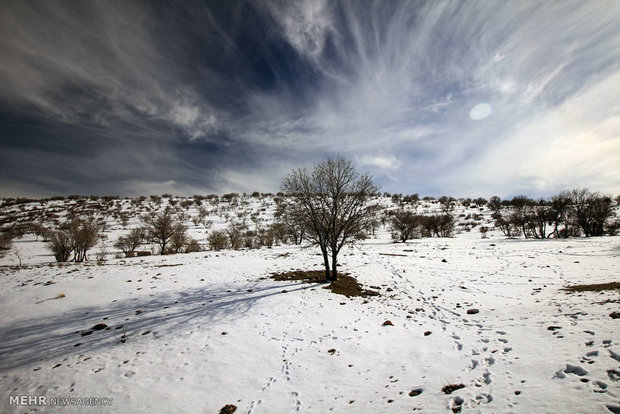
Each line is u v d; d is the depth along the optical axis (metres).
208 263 21.34
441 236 56.56
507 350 6.34
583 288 11.33
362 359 7.27
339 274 16.91
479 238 46.25
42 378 6.71
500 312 9.84
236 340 8.53
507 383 4.90
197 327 9.46
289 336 8.80
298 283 14.67
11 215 75.00
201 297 12.72
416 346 7.73
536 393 4.34
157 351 7.93
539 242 31.97
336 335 8.80
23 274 16.50
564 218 41.75
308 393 6.00
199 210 93.62
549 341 6.19
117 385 6.42
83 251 28.19
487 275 16.81
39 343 8.47
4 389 6.32
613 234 39.25
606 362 4.64
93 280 15.12
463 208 95.50
